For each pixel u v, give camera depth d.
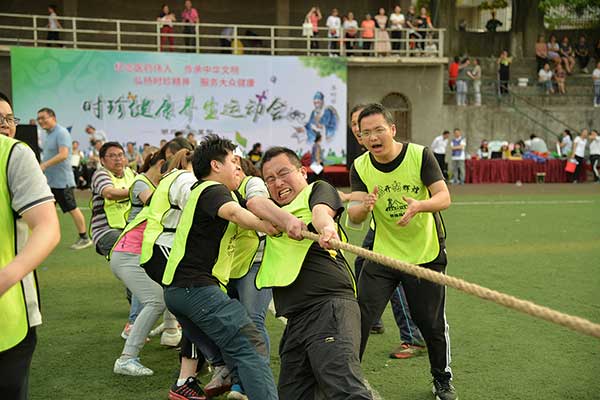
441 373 4.59
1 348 2.82
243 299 4.76
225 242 4.16
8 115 3.47
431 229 4.53
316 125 22.39
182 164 4.83
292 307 3.62
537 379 4.98
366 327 4.53
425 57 24.03
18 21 24.84
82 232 10.31
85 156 20.44
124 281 5.16
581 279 8.15
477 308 6.91
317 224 3.50
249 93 21.94
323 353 3.40
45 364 5.36
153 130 21.33
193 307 4.00
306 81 22.28
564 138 23.97
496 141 24.88
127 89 21.06
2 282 2.59
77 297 7.44
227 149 4.20
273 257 3.75
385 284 4.53
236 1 26.72
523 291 7.55
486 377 5.03
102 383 4.98
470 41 31.23
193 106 21.56
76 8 25.02
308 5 27.36
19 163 2.83
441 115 24.94
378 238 4.60
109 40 25.70
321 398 3.63
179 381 4.61
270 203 3.66
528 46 30.47
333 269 3.66
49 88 20.48
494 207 15.28
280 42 27.05
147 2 26.08
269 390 3.89
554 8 33.25
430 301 4.49
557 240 10.88
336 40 22.77
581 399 4.61
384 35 24.23
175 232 4.42
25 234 2.97
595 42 32.31
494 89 27.47
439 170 4.47
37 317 2.99
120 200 6.43
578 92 28.16
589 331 2.14
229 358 3.97
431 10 29.61
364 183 4.62
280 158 3.87
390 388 4.88
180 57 21.39
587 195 17.94
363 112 4.47
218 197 3.96
